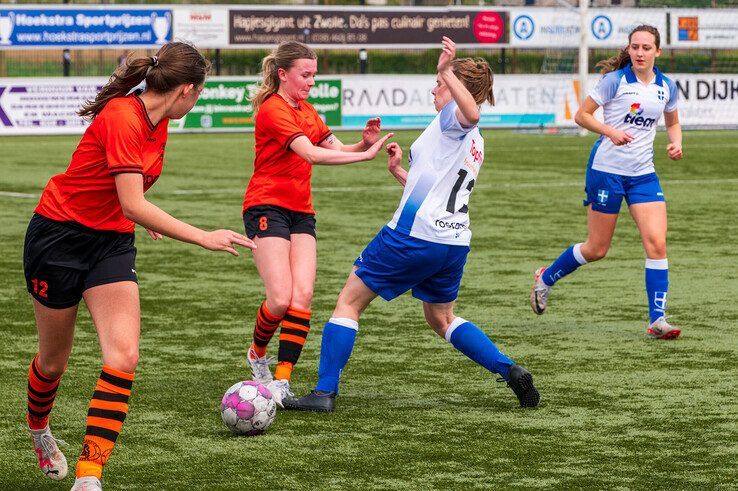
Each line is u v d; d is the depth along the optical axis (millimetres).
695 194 27453
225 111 50969
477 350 9719
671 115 13273
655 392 10109
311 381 10773
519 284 16000
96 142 7020
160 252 19047
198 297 15008
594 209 13000
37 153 39344
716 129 52500
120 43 49500
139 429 8961
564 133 50688
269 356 11812
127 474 7820
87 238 7129
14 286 15695
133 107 7016
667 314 13812
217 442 8617
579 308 14328
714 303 14461
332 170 34562
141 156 7055
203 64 7188
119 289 7148
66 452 8453
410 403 9820
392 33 52906
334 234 20969
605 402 9789
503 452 8328
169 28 50062
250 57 56438
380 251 9523
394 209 24812
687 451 8328
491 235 20875
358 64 58469
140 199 6934
